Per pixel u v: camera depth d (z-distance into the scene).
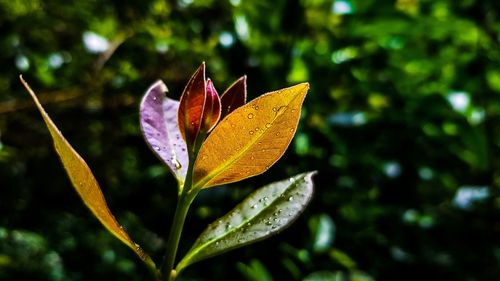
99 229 1.67
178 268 0.40
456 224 1.31
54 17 1.54
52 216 1.55
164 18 1.46
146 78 1.40
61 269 1.57
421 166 1.17
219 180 0.40
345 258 0.97
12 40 1.45
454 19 1.16
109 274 1.56
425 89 1.23
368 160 1.15
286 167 0.97
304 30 1.19
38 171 1.47
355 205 1.16
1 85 1.50
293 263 0.95
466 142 1.18
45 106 1.44
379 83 1.20
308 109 1.08
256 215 0.41
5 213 1.47
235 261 0.94
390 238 1.21
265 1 1.14
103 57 1.41
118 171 1.38
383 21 1.15
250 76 1.05
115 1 1.51
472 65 1.22
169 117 0.45
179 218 0.40
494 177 1.40
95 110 1.42
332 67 1.19
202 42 1.36
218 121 0.42
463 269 1.26
